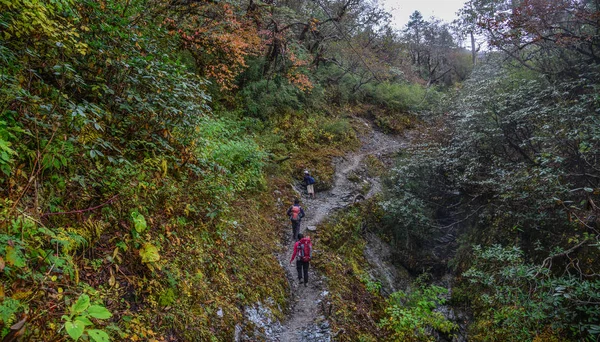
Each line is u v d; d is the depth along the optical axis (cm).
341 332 758
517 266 865
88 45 566
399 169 1683
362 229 1442
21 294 299
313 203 1498
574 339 787
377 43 2730
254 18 1502
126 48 629
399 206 1499
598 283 737
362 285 1073
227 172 967
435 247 1529
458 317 1128
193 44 1174
